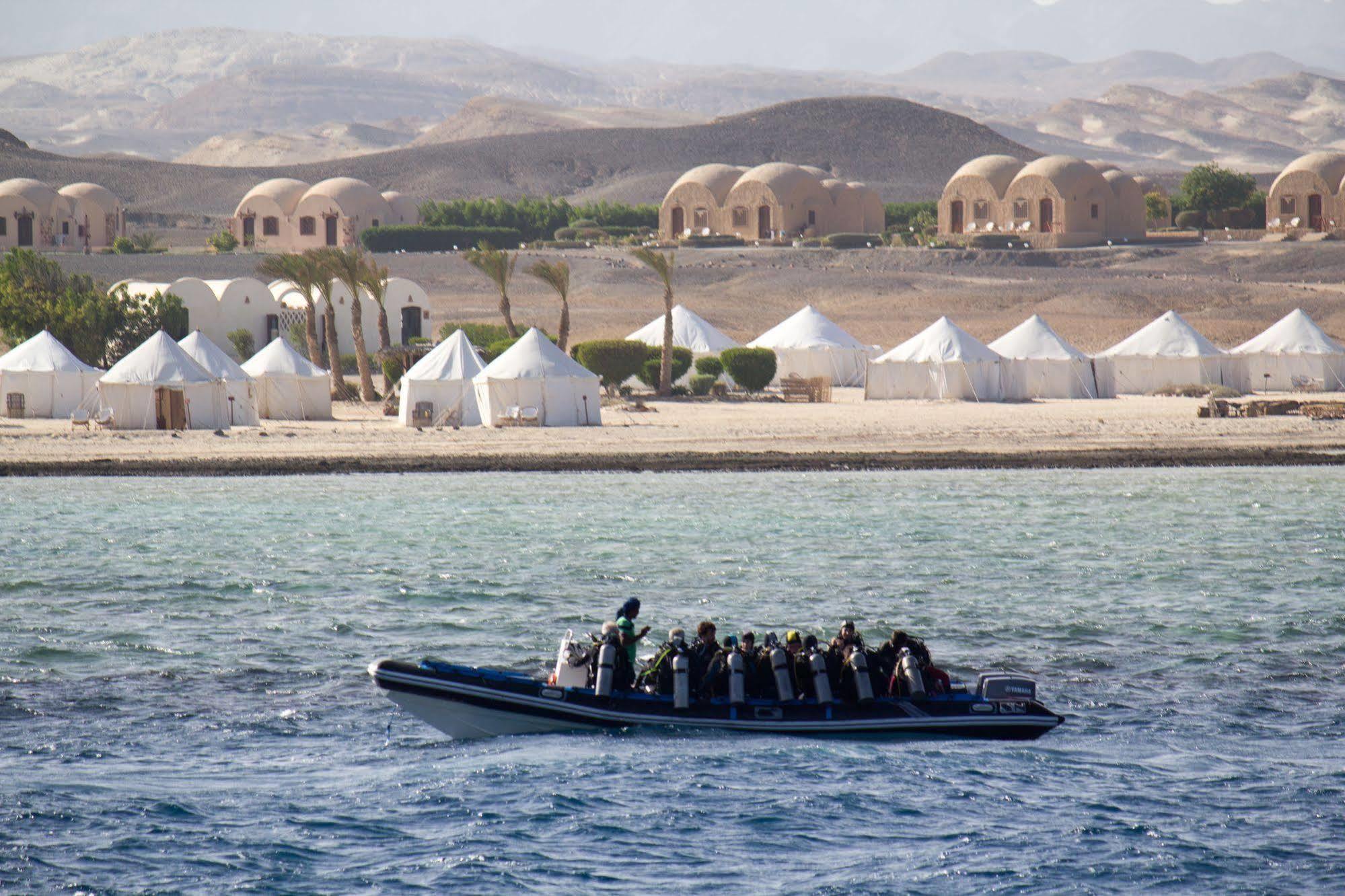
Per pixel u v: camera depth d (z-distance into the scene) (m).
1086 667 86.50
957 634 94.44
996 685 73.56
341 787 65.44
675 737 73.25
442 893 54.16
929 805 64.00
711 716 72.75
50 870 55.47
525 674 82.44
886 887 55.44
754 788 65.69
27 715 75.19
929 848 59.06
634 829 60.81
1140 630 95.88
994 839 59.94
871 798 64.75
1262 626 96.88
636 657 85.69
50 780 65.12
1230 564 119.62
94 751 69.62
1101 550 126.00
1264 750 71.38
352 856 57.66
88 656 87.56
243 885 54.50
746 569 116.69
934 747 72.12
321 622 96.88
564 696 72.44
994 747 72.06
